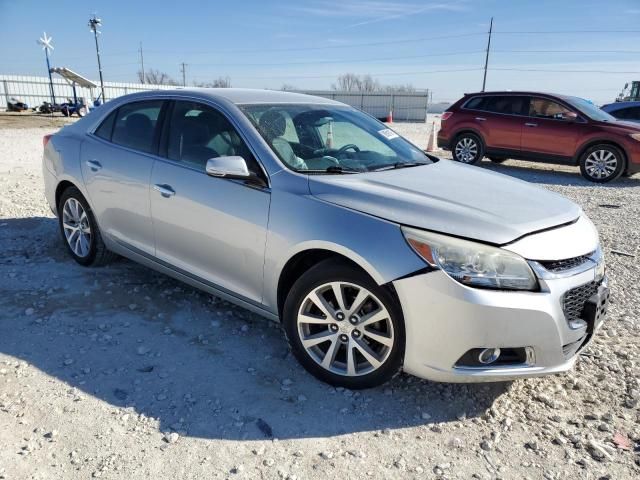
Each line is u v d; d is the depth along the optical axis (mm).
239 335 3590
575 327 2756
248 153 3316
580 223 3051
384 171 3457
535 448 2592
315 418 2760
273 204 3084
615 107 16219
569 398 3010
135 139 4039
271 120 3553
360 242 2738
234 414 2764
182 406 2812
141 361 3229
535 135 11039
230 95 3777
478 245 2592
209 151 3521
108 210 4188
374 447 2564
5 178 8797
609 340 3688
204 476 2336
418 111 48281
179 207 3568
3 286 4227
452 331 2592
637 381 3166
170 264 3811
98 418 2689
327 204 2916
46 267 4672
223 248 3357
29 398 2826
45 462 2381
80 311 3844
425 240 2635
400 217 2744
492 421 2791
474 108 11914
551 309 2604
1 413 2697
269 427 2674
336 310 2963
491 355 2682
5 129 21984
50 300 4008
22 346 3344
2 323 3623
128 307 3936
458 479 2379
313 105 4074
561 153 10844
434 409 2873
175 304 4016
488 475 2410
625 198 8852
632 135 10094
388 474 2393
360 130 4059
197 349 3391
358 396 2953
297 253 2980
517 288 2580
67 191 4602
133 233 4039
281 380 3086
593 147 10438
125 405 2805
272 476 2350
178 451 2480
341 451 2527
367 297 2812
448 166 3883
